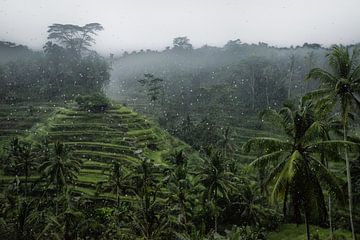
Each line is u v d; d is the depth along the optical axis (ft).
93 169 257.14
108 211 189.78
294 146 93.50
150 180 196.24
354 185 148.25
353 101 121.08
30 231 159.12
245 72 472.44
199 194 200.54
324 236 164.35
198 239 119.14
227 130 297.12
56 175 189.06
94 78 468.75
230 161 236.84
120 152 282.56
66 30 516.73
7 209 183.42
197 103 450.71
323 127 102.32
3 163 261.03
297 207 91.76
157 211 187.11
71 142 290.97
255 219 185.98
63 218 159.12
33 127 328.70
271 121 98.17
